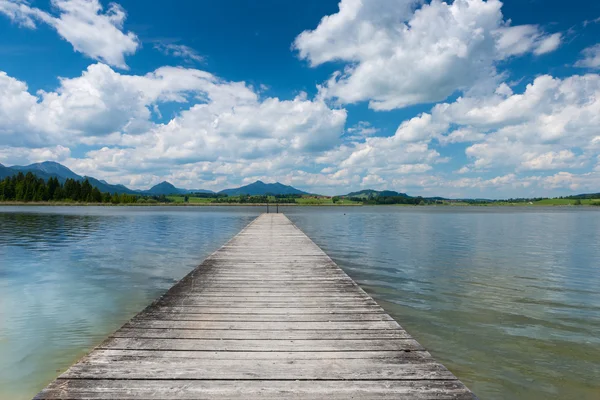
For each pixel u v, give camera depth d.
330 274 8.05
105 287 9.65
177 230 28.41
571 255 15.91
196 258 14.59
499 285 10.09
